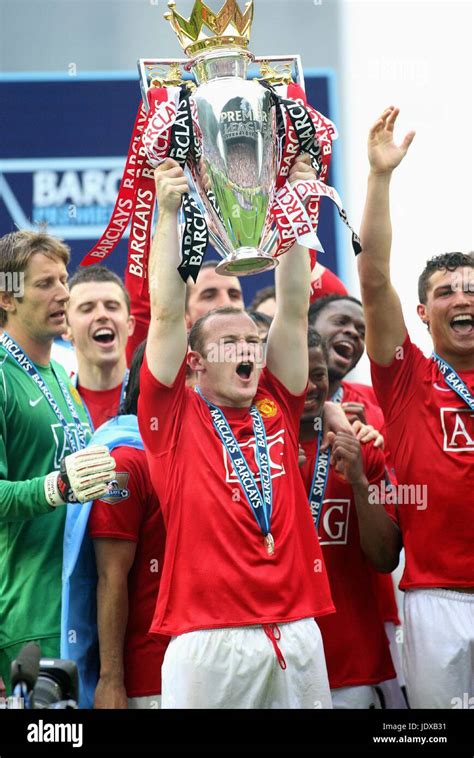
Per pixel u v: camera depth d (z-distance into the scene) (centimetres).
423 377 1755
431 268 1797
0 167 2523
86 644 1692
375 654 1766
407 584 1711
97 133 2552
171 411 1580
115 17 2578
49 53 2566
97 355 2023
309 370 1797
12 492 1602
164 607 1530
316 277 2192
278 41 2600
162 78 1553
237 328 1625
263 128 1520
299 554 1558
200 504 1541
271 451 1599
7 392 1712
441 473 1700
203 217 1475
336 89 2588
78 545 1658
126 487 1680
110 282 2045
